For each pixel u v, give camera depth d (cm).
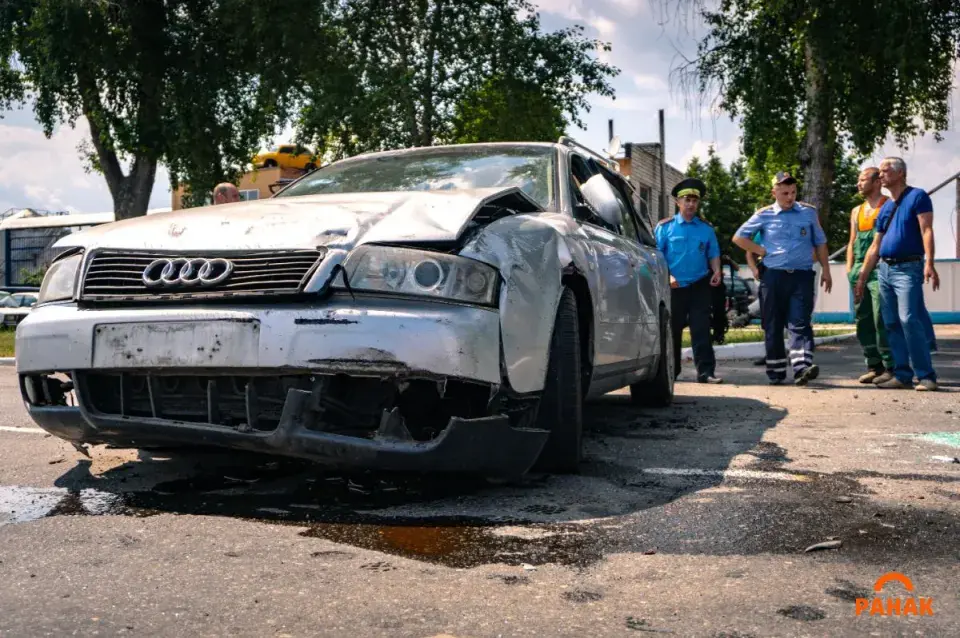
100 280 329
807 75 1769
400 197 344
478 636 194
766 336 824
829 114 1759
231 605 212
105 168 2348
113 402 333
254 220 325
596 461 402
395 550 257
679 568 243
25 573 235
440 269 303
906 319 745
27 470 375
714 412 602
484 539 269
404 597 218
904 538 274
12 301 2505
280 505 310
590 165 520
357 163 493
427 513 299
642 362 546
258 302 303
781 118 1847
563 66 2425
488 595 220
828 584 230
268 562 245
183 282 312
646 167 3950
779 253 807
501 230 330
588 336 410
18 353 341
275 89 2167
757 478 364
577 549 260
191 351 304
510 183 446
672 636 194
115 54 2111
